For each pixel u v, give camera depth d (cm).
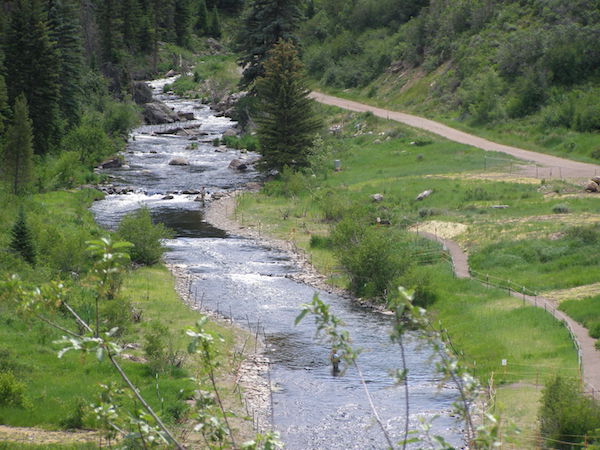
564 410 2166
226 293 4212
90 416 2236
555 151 7575
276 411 2620
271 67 7856
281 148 7631
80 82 10144
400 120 9638
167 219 6094
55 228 4559
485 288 3947
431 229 5231
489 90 9125
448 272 4272
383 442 2345
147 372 2789
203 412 863
